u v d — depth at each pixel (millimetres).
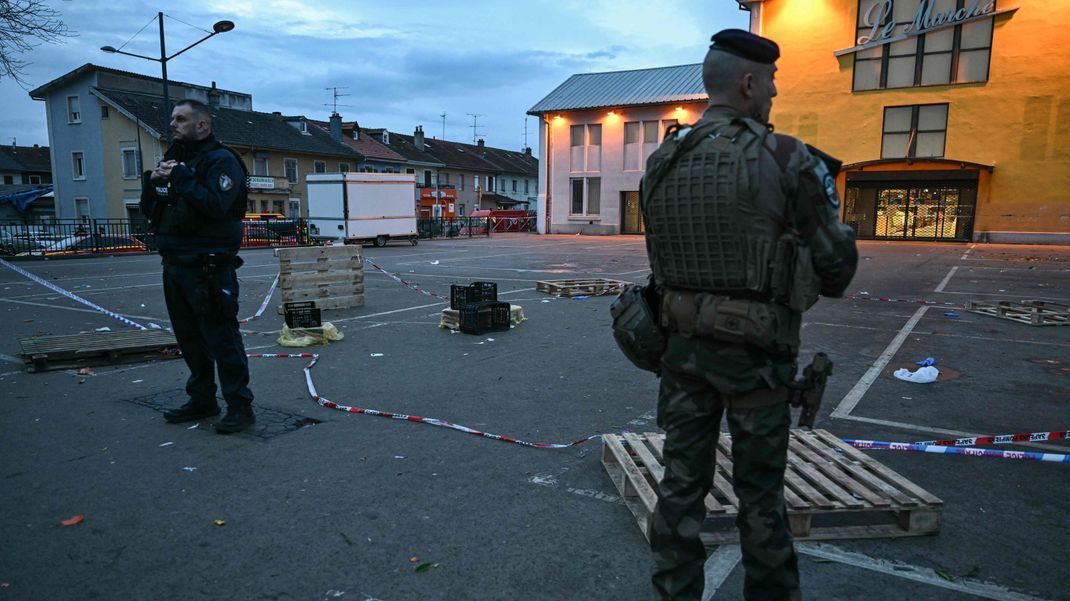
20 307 10375
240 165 4301
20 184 54500
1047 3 23531
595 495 3504
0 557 2893
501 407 5043
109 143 39406
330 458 4027
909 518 3016
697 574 2176
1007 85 24500
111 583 2691
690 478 2156
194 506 3379
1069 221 24156
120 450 4160
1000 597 2564
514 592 2617
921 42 25609
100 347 6445
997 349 6988
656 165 2152
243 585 2678
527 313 9445
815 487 3242
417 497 3479
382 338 7688
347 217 25234
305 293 9555
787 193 1908
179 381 5801
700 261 2023
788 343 1983
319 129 49750
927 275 14430
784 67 28062
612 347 7152
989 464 3895
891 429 4531
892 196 27109
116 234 27547
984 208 25406
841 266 1931
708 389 2111
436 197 44812
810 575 2721
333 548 2961
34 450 4160
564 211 38062
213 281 4242
